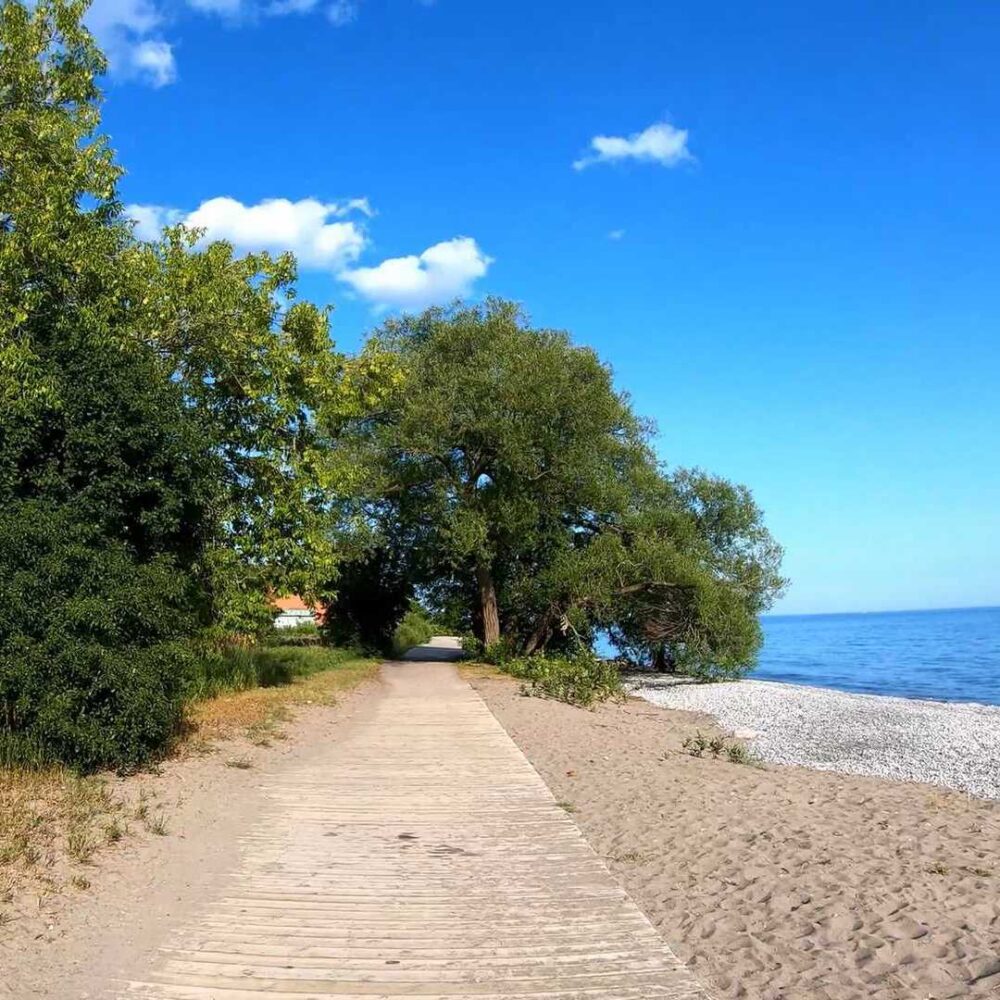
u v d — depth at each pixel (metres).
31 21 13.24
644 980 4.63
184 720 12.16
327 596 18.33
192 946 5.01
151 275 14.41
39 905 5.36
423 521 29.38
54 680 8.31
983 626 109.69
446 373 27.14
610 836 7.67
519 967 4.80
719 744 13.31
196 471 10.66
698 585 26.80
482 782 10.00
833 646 70.94
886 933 5.28
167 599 9.68
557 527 28.83
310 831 7.70
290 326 17.23
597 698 21.16
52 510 8.77
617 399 29.64
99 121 13.88
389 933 5.29
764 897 5.99
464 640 35.34
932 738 17.59
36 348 9.76
